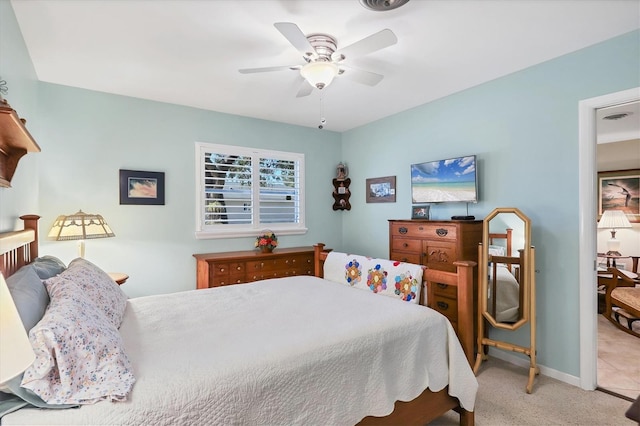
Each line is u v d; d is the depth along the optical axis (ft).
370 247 14.85
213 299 7.48
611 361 9.76
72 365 3.58
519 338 9.45
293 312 6.52
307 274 13.60
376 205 14.49
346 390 4.99
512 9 6.45
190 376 4.00
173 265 12.07
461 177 10.64
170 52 8.14
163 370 4.09
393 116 13.55
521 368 9.30
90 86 10.37
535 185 9.13
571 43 7.88
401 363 5.74
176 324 5.86
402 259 11.44
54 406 3.38
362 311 6.51
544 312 8.95
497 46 7.97
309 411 4.60
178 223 12.18
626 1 6.23
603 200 17.49
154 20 6.74
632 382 8.49
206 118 12.76
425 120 12.21
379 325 5.75
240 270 12.03
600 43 7.86
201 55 8.30
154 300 7.39
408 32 7.27
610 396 7.82
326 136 15.99
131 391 3.66
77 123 10.45
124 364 3.93
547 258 8.89
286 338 5.16
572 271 8.41
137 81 9.97
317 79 7.62
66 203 10.27
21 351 2.84
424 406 6.06
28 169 8.24
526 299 8.46
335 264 9.45
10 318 2.85
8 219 6.19
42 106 9.93
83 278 5.65
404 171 13.14
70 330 3.70
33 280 4.79
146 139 11.57
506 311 9.22
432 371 6.10
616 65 7.61
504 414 7.10
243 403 4.05
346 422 4.91
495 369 9.26
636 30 7.30
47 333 3.50
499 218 9.91
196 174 12.53
